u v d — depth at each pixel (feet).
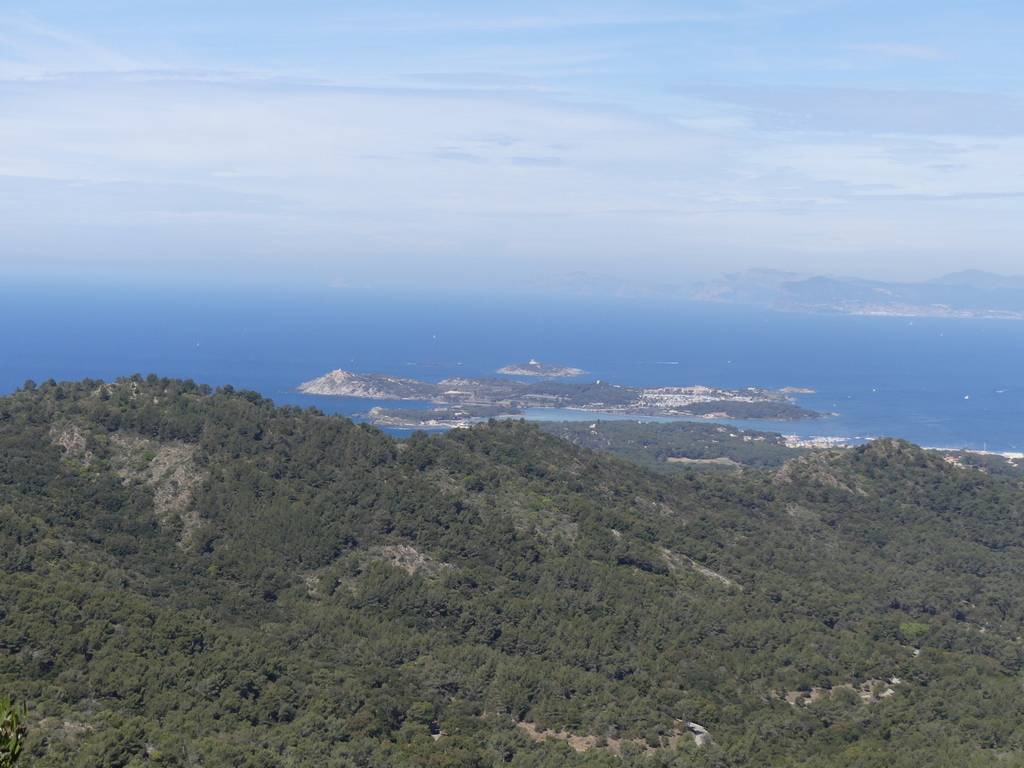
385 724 258.37
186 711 242.99
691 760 255.09
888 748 273.95
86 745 211.00
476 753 246.27
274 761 225.35
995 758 261.65
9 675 237.66
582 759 249.55
